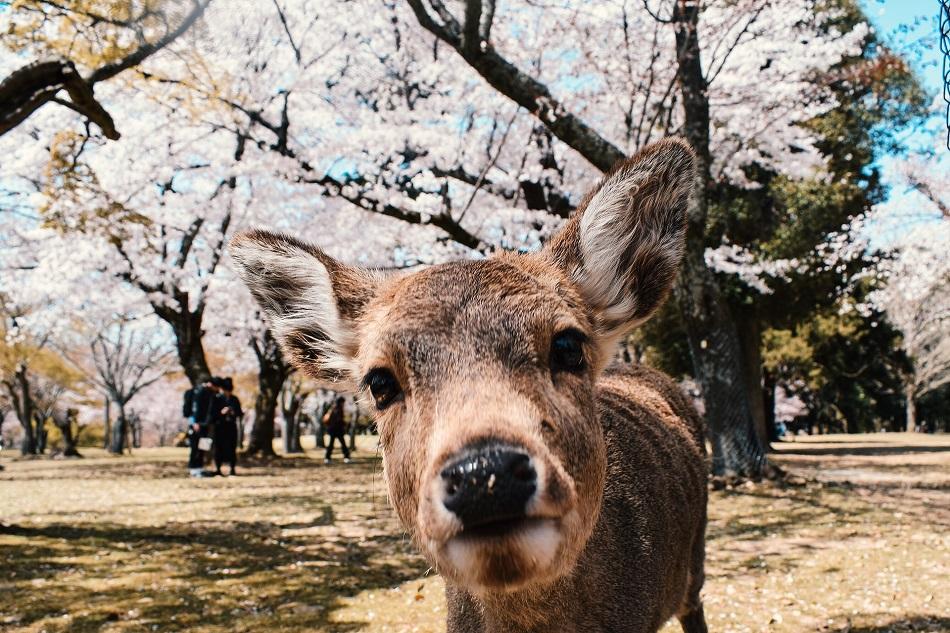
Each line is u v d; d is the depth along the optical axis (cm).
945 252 2164
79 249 1841
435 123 1773
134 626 541
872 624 533
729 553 766
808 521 927
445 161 1652
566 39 1595
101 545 832
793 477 1270
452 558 207
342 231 1906
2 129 732
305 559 763
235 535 900
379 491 1372
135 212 1812
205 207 1939
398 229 1848
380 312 289
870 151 1998
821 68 1697
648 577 321
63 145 1448
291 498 1268
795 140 1866
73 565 730
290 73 1686
